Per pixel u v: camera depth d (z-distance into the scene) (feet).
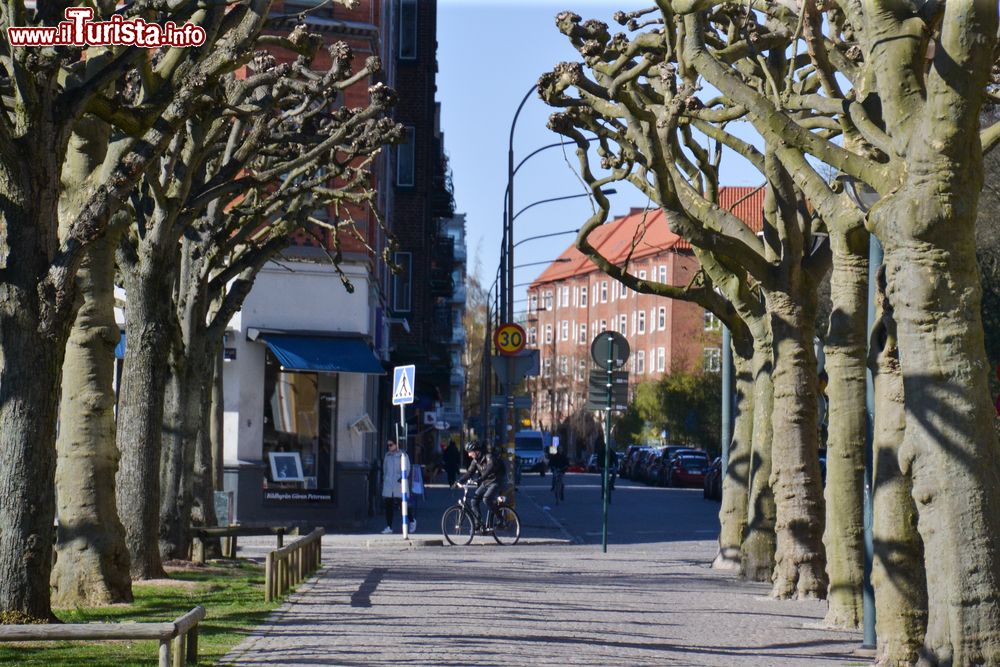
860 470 55.83
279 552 60.29
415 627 50.62
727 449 95.40
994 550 36.27
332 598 61.26
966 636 35.99
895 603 45.01
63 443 55.62
